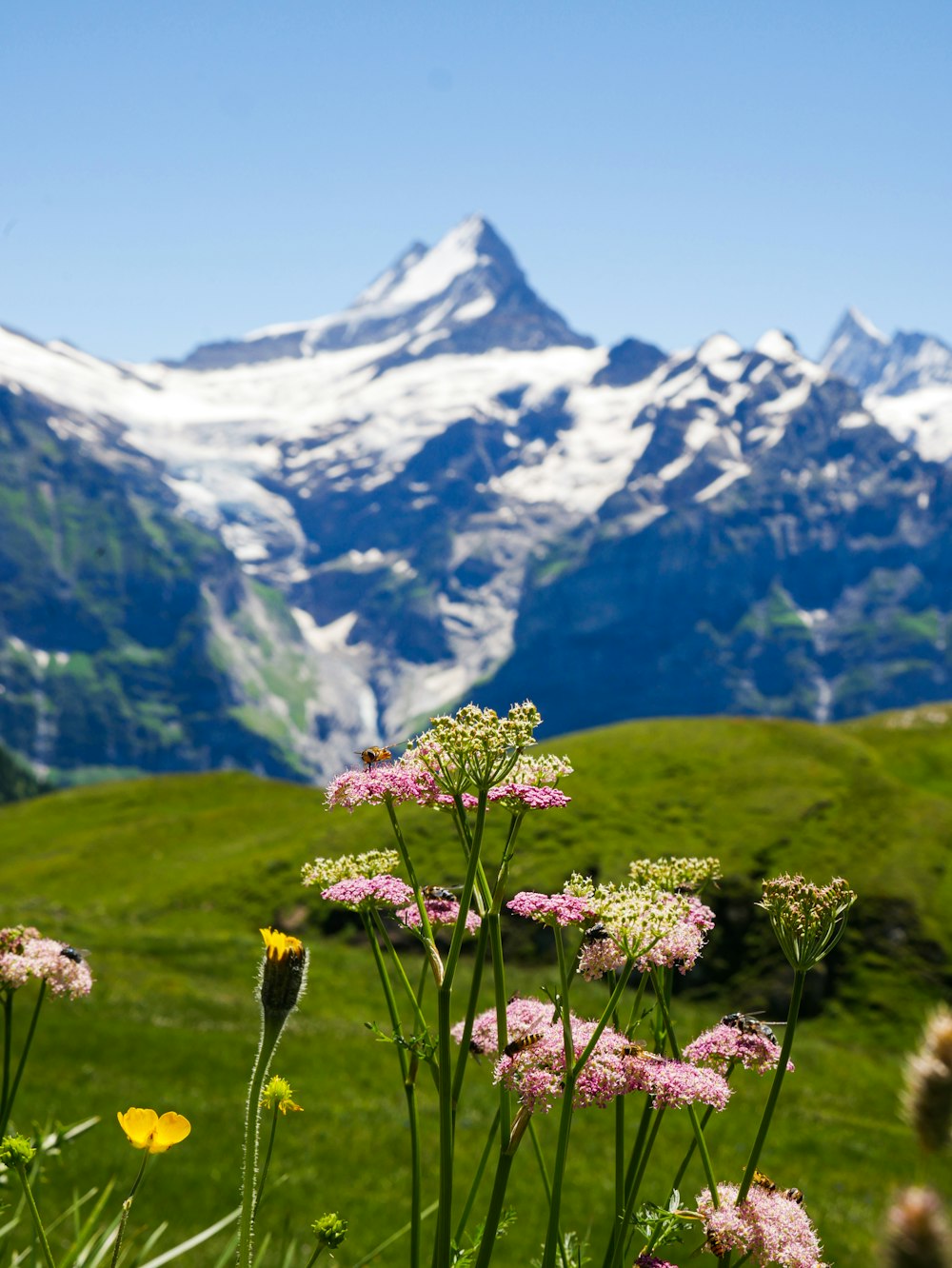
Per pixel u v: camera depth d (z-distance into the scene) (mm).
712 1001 57594
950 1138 1166
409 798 3939
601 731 82375
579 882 3771
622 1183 3461
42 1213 13383
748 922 60562
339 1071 30891
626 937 3592
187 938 55500
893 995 57062
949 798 71812
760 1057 3686
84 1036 30188
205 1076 27922
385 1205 18000
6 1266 4578
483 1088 28281
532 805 3781
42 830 92938
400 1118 25281
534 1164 22109
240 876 70625
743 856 64438
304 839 73750
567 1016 3383
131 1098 23266
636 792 71312
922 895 61406
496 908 3701
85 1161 17016
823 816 68000
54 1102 21281
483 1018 3902
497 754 3625
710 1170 3551
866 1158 27516
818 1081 45719
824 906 3428
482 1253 3270
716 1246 3320
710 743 77312
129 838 84500
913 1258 1002
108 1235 4328
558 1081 3293
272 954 3002
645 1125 3506
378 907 3834
